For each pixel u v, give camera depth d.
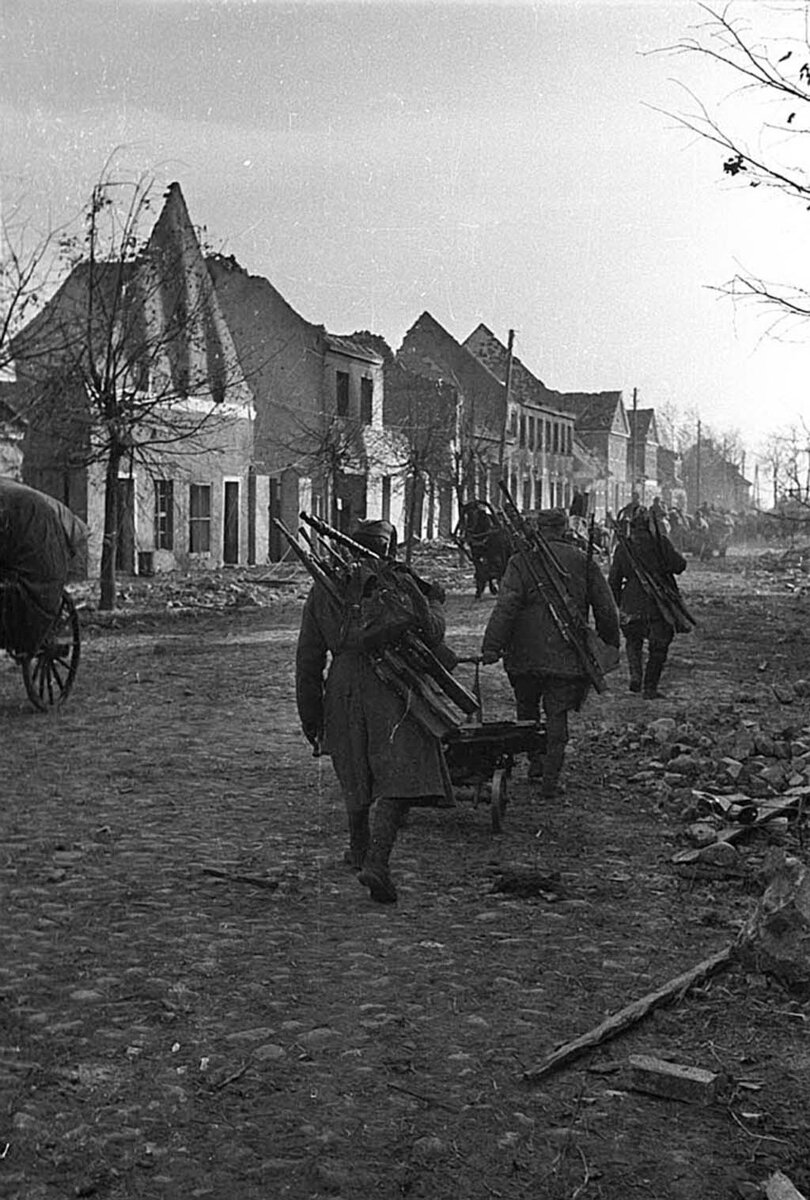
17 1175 3.80
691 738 11.07
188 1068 4.57
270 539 45.72
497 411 70.06
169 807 8.79
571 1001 5.32
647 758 10.54
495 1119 4.23
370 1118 4.23
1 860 7.36
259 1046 4.78
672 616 14.08
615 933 6.21
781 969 5.45
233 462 40.75
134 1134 4.07
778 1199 3.67
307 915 6.40
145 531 36.00
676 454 128.50
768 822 8.19
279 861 7.41
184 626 22.72
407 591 6.61
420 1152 3.99
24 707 13.26
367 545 6.78
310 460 46.78
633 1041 4.89
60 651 13.18
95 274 25.89
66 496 33.22
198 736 11.63
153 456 35.34
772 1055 4.77
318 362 48.22
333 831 8.15
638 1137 4.13
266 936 6.06
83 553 12.88
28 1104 4.25
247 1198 3.72
